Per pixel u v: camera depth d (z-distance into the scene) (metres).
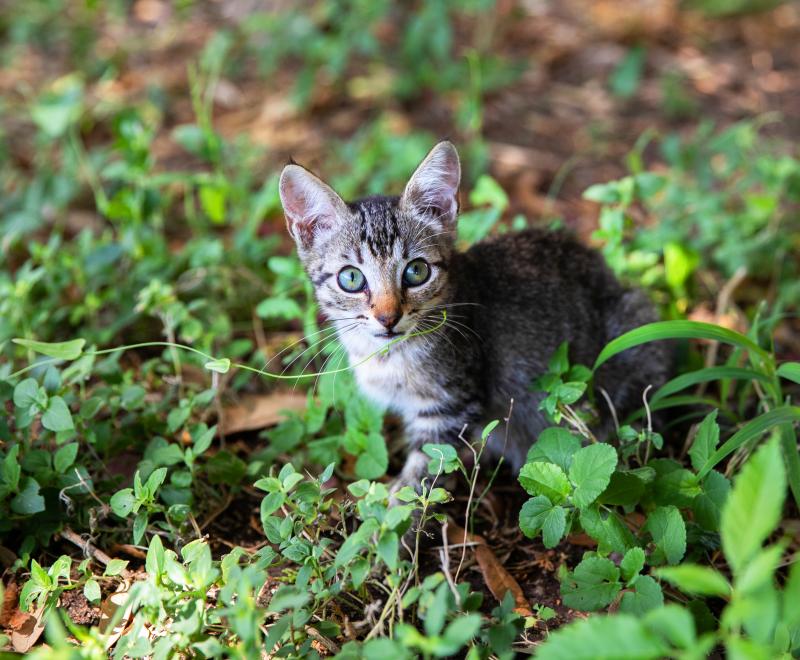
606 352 0.71
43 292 0.86
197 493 0.72
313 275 0.75
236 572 0.62
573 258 0.78
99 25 1.32
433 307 0.73
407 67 1.16
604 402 0.77
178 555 0.69
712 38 1.24
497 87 1.12
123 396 0.74
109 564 0.67
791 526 0.71
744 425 0.71
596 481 0.65
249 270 0.88
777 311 0.82
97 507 0.70
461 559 0.69
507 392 0.76
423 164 0.73
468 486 0.75
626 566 0.64
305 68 1.17
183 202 0.99
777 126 1.06
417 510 0.72
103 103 1.08
